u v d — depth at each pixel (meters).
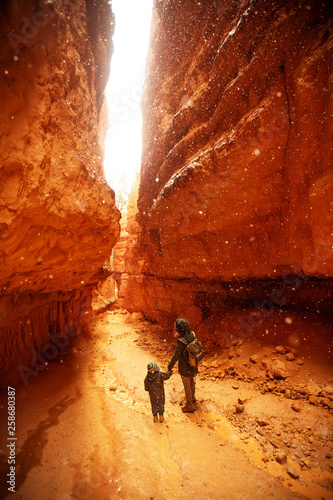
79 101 4.55
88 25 5.66
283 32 4.36
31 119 2.98
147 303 11.78
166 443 3.50
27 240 3.35
